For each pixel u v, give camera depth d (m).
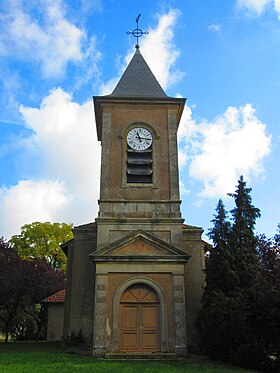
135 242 18.23
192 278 19.77
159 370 12.55
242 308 15.37
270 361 14.90
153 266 17.89
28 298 33.47
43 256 43.00
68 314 20.30
